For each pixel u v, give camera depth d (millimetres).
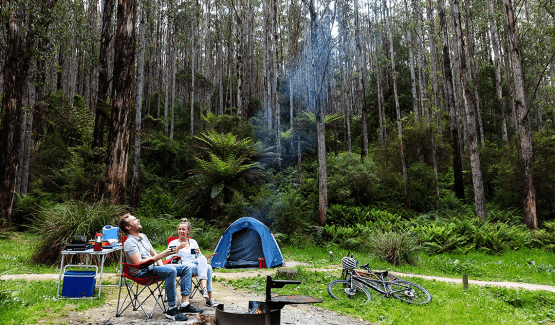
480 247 13547
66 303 4793
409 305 5984
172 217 15969
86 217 8562
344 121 32875
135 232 4781
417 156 22078
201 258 5258
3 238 12820
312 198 18391
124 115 10797
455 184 20281
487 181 22188
